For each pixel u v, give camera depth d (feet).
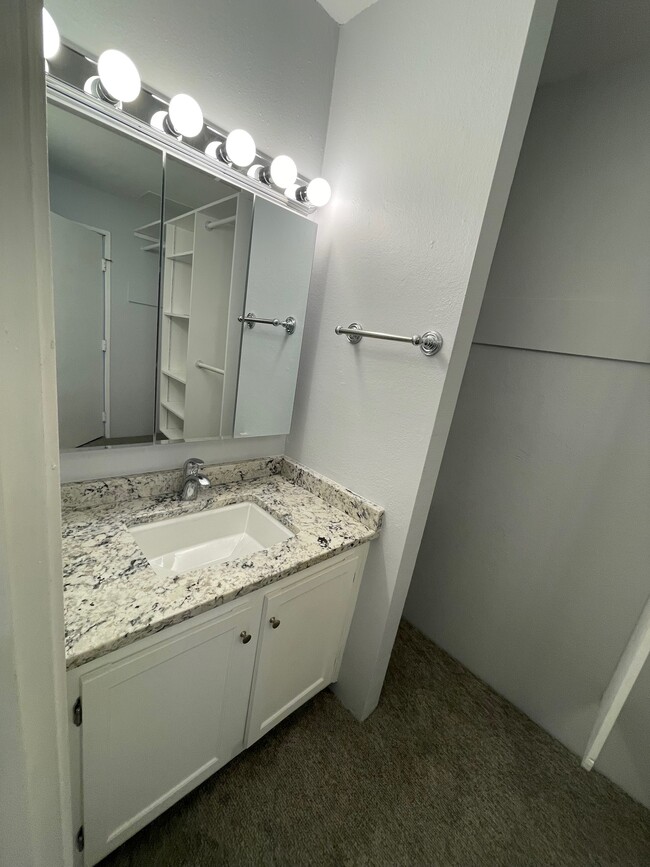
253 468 4.79
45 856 1.53
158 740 2.82
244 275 4.00
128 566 2.81
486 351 4.88
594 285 3.91
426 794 3.89
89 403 3.40
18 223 0.95
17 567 1.13
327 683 4.56
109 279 3.25
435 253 3.27
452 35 3.00
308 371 4.68
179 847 3.20
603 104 3.77
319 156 4.27
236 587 2.77
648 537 3.77
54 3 2.56
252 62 3.52
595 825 3.81
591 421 4.06
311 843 3.36
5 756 1.24
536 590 4.67
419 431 3.54
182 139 3.27
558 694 4.58
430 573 5.89
